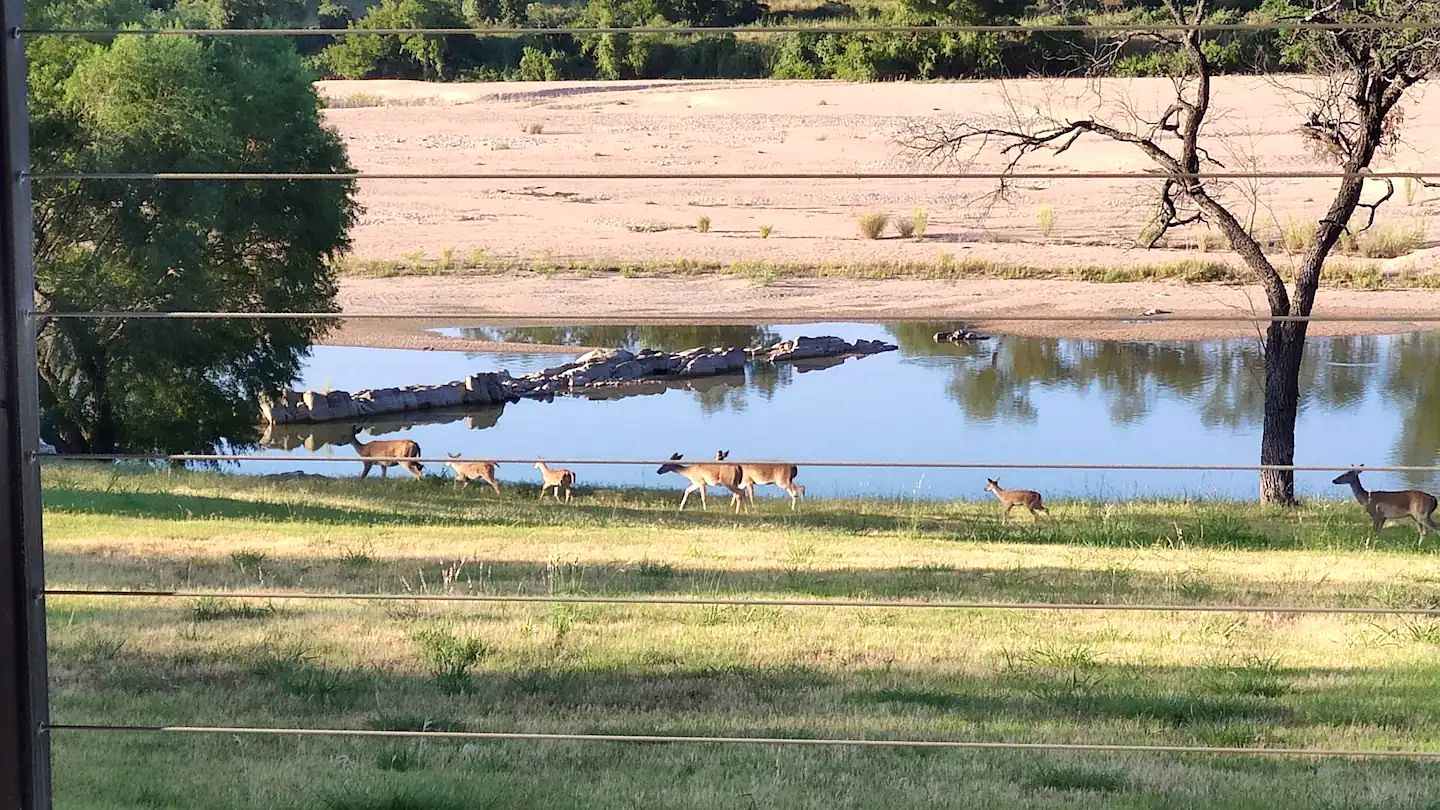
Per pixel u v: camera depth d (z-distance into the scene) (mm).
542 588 9320
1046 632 8164
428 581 9578
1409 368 27641
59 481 14773
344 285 38469
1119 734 5969
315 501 14820
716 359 30703
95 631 7531
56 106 23109
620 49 77438
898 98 65562
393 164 56094
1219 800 4938
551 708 6285
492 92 75688
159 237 23062
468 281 38688
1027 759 5543
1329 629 8359
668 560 10867
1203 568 10641
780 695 6594
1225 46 17531
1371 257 36719
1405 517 13219
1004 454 22172
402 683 6641
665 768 5344
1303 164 44219
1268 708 6445
